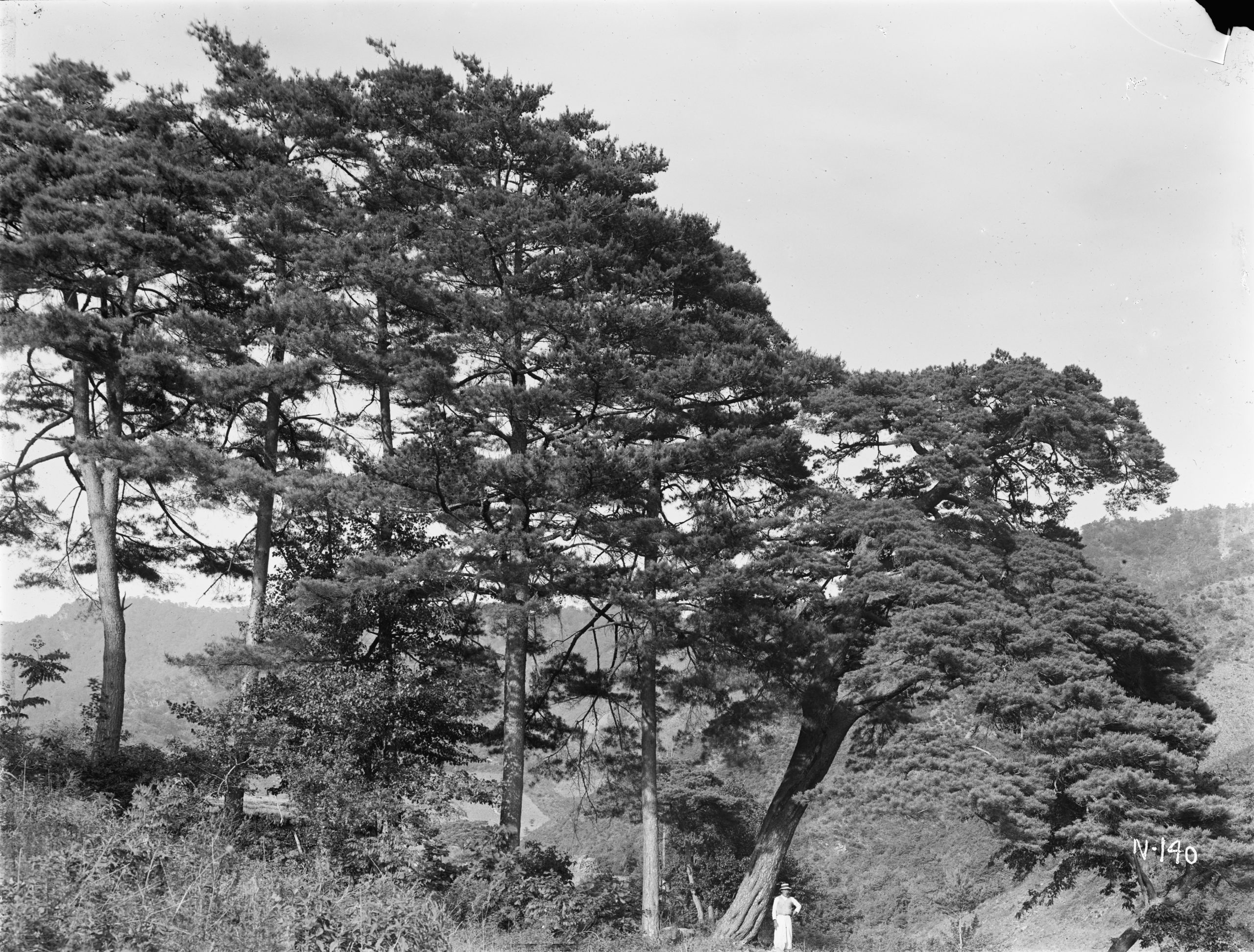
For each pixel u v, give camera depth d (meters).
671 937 25.66
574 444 25.64
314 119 28.97
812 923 40.06
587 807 33.91
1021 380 28.39
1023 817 23.41
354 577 25.61
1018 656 26.38
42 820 15.21
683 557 26.97
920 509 29.58
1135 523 69.44
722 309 31.08
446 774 24.11
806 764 29.78
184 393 27.17
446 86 30.11
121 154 27.77
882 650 26.64
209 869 12.89
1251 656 47.41
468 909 21.12
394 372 26.83
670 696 30.30
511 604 25.41
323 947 10.95
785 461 29.11
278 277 29.27
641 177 30.44
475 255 27.50
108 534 28.03
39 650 28.12
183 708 24.22
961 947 34.69
